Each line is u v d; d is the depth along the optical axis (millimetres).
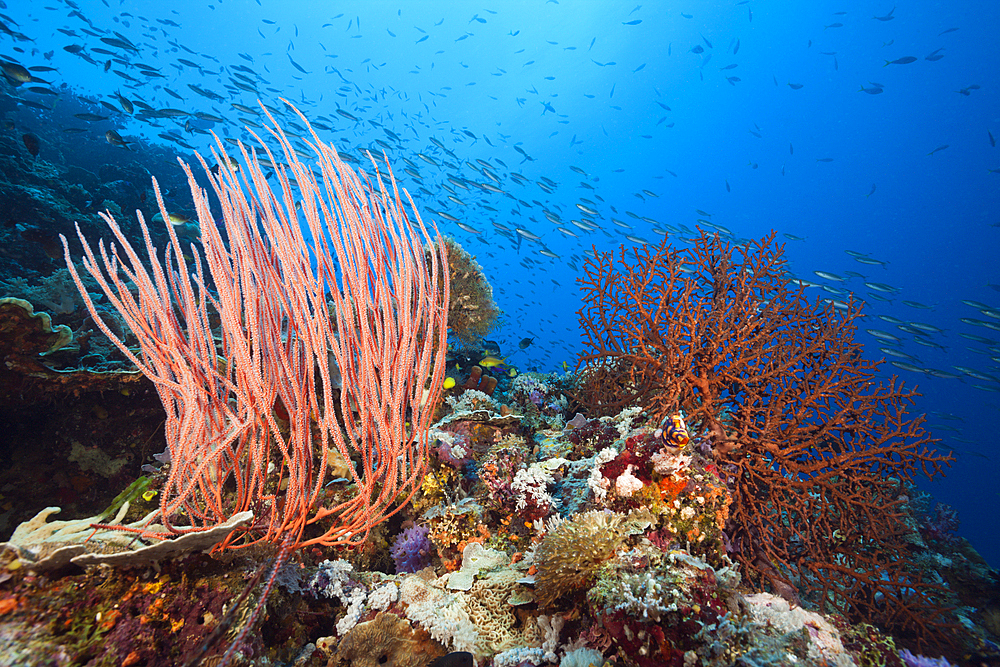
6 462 4672
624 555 2717
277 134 2197
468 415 4707
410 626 2922
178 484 2260
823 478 3658
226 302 2176
